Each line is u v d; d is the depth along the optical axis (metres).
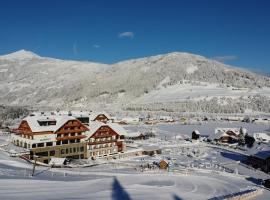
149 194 49.03
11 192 42.59
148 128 192.00
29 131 86.56
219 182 65.94
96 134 98.12
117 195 46.53
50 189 47.03
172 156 106.06
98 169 76.88
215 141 143.62
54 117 93.88
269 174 81.00
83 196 43.94
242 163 95.12
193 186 59.69
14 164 71.06
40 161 85.69
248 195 51.53
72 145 92.56
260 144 103.50
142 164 88.06
